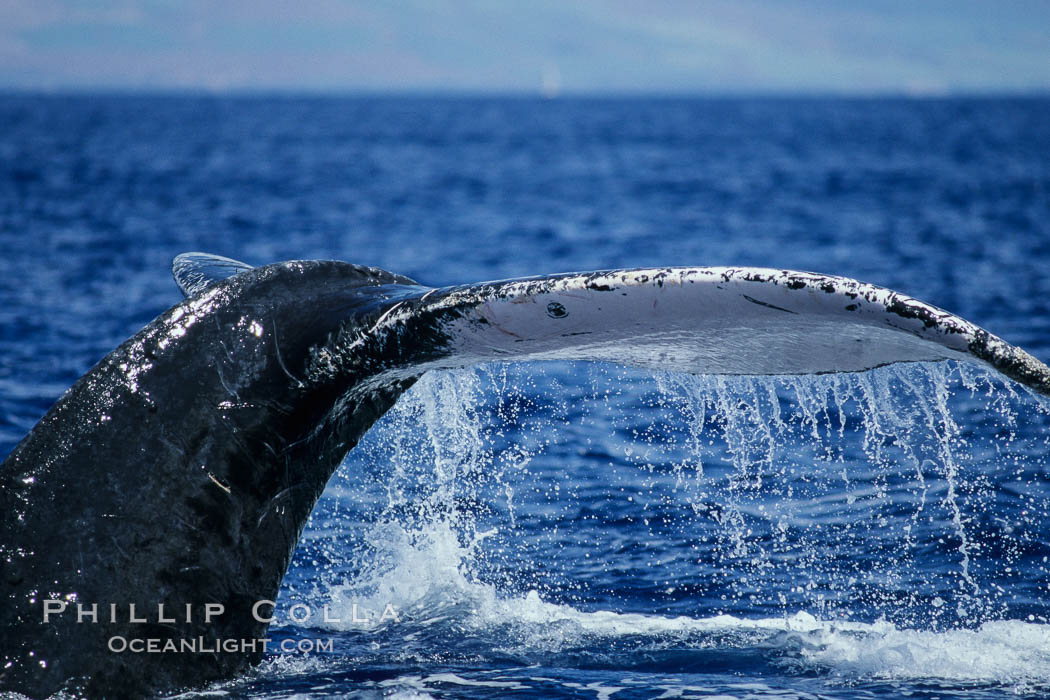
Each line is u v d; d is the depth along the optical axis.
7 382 46.75
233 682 18.45
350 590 25.83
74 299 64.81
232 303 18.66
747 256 90.06
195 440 18.12
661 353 17.36
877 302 15.22
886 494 32.31
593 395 42.25
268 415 18.42
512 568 27.66
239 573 18.38
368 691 19.42
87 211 114.44
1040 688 19.75
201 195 138.88
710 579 26.97
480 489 33.31
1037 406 39.06
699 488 33.22
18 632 17.19
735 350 17.00
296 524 19.03
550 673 20.50
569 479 34.03
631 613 24.72
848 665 20.95
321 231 106.25
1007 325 57.22
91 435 17.91
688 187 164.50
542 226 113.81
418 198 144.62
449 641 22.31
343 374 18.45
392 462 35.09
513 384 43.59
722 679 20.22
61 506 17.61
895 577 26.97
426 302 17.59
